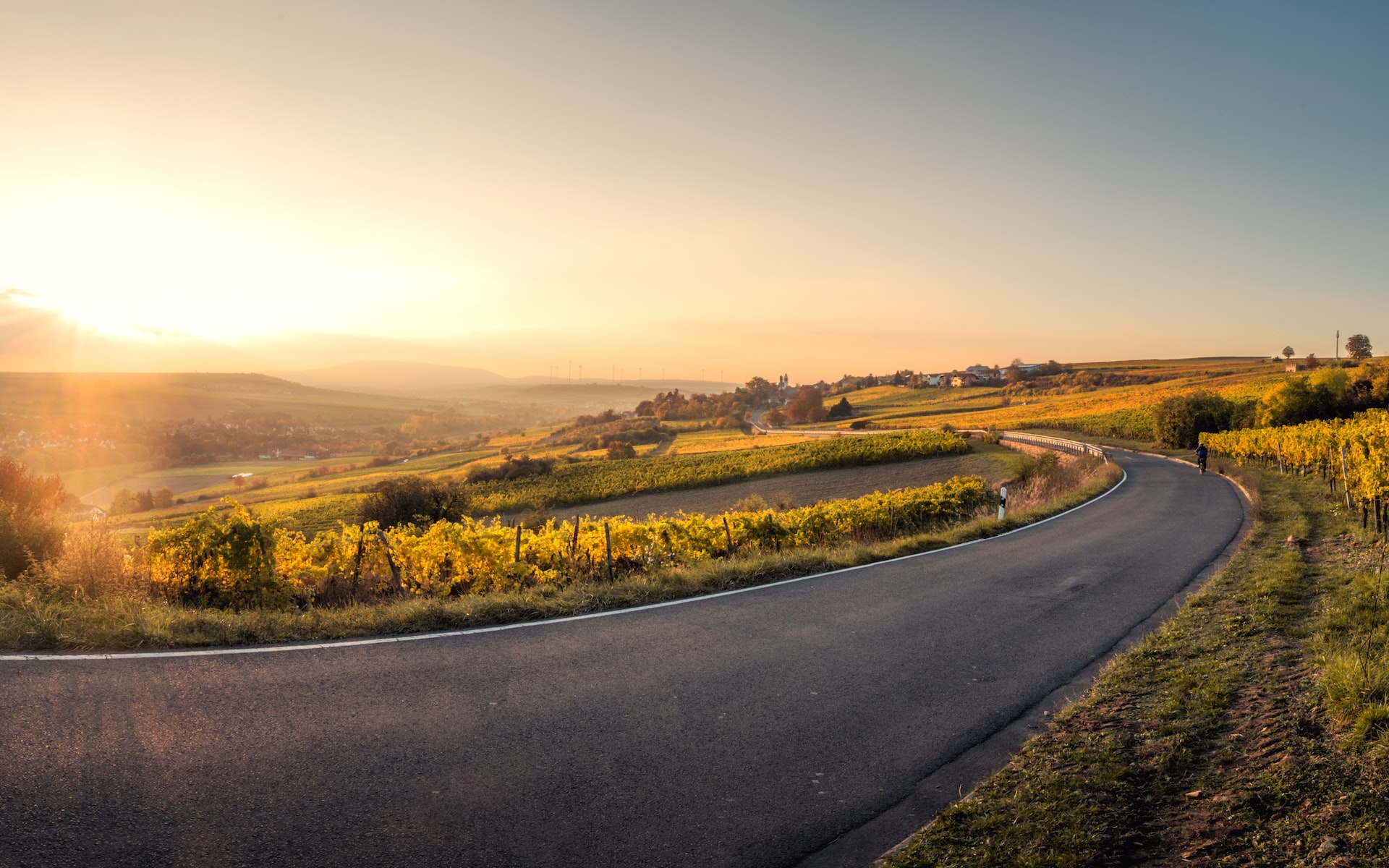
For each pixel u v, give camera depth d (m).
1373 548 10.26
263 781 4.01
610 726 4.93
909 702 5.51
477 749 4.53
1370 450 14.36
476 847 3.47
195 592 8.92
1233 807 3.53
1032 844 3.39
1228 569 9.94
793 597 9.06
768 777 4.28
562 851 3.47
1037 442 59.75
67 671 5.48
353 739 4.61
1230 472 30.23
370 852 3.40
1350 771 3.66
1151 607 8.54
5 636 6.02
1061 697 5.63
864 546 13.51
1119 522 16.97
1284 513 15.82
